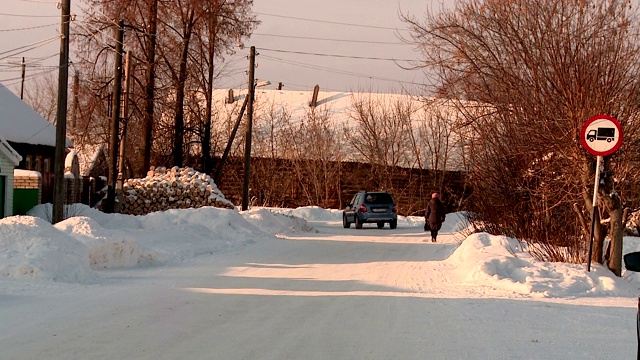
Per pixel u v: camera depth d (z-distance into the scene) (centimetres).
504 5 2098
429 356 761
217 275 1479
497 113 2062
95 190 3625
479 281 1416
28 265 1277
